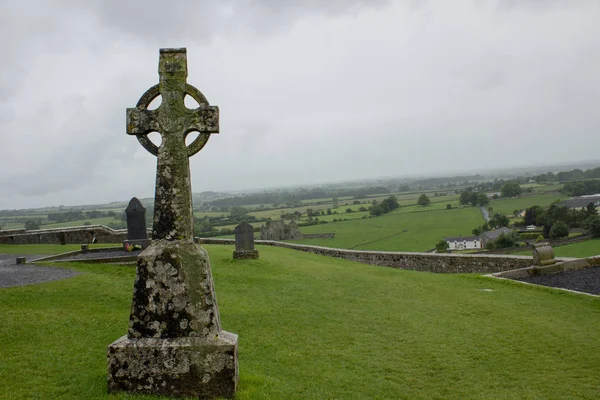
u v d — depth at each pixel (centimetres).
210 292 618
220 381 590
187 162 647
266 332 962
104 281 1281
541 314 1162
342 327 1022
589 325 1061
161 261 615
